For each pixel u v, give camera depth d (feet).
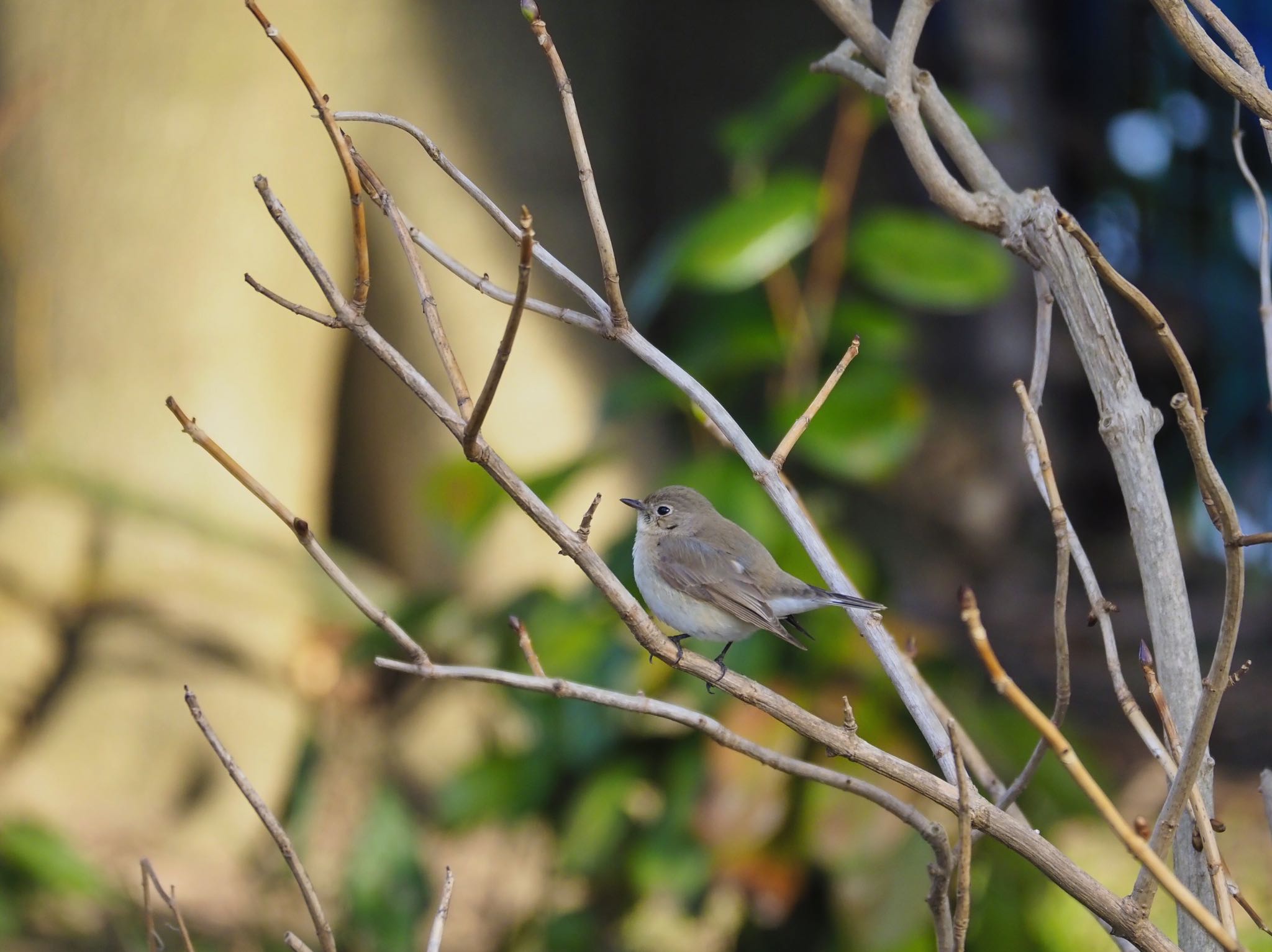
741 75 60.75
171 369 42.06
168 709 39.93
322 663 43.01
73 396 41.88
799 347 29.32
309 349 43.91
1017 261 59.62
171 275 42.19
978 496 61.52
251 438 42.32
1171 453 63.62
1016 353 63.98
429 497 30.32
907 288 28.78
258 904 35.78
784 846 25.88
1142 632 57.57
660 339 46.88
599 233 14.37
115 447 41.57
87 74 42.45
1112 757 47.21
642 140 59.36
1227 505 10.23
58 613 40.81
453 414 12.55
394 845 30.91
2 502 41.50
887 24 67.62
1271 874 34.73
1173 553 13.32
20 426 41.70
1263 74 13.87
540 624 29.14
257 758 39.96
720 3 60.85
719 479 27.63
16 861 29.66
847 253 31.12
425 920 31.37
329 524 46.60
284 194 43.01
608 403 29.48
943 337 65.57
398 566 45.57
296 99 43.01
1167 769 12.41
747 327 30.32
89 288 42.16
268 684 40.91
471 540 30.17
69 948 31.78
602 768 28.43
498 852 38.81
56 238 42.34
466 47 45.21
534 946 31.55
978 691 29.25
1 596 40.09
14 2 42.73
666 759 28.12
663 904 33.68
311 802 33.86
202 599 41.19
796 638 27.12
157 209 42.22
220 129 42.42
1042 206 14.47
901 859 25.08
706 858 26.91
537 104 46.21
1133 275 65.31
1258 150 60.08
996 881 25.50
